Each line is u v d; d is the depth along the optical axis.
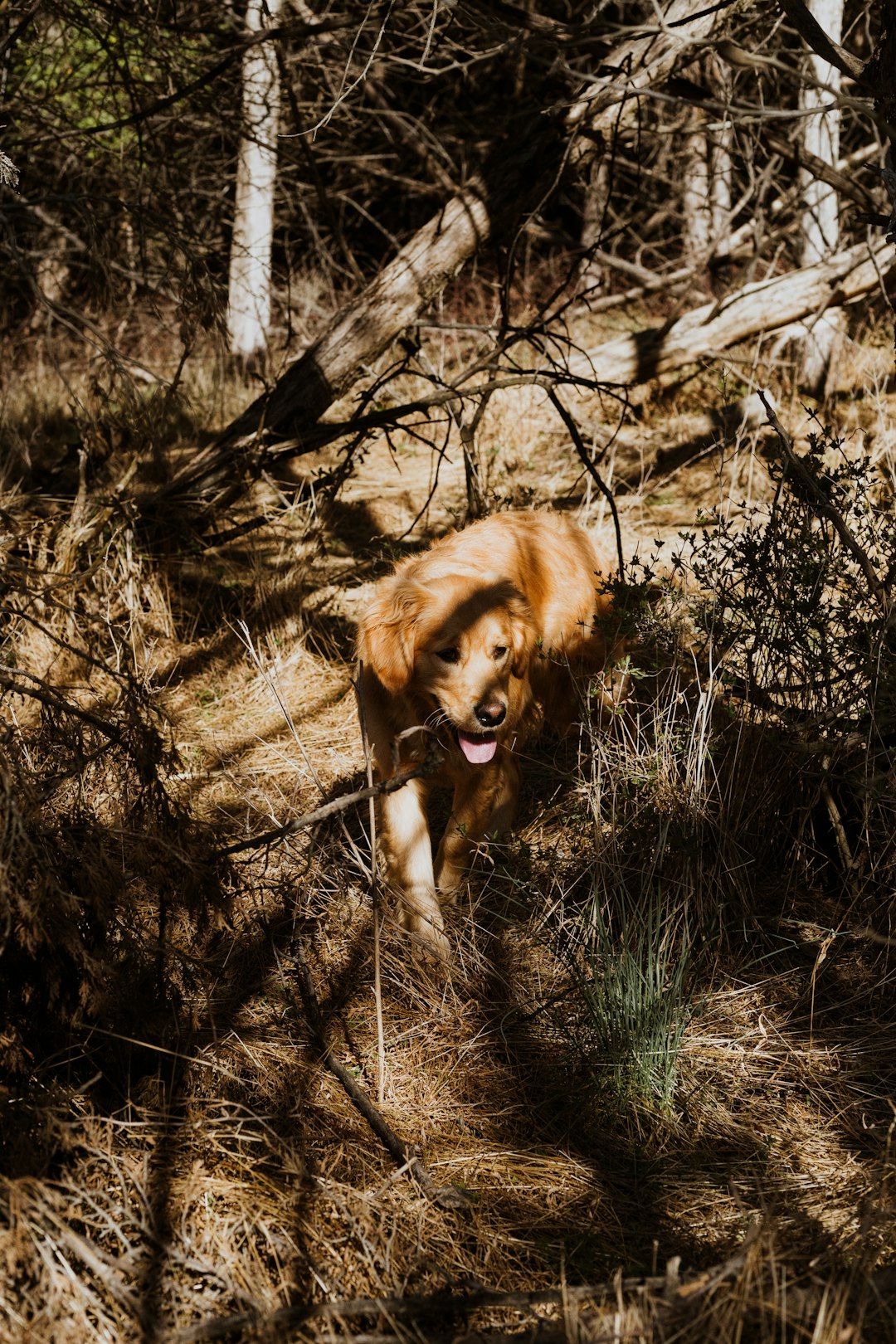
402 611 3.97
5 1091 2.72
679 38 3.64
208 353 11.55
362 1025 3.52
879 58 3.58
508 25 5.54
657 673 4.31
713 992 3.59
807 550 4.00
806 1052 3.38
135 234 7.70
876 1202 2.79
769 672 4.34
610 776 3.93
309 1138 3.02
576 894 3.96
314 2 9.58
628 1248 2.77
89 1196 2.52
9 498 6.49
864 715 3.76
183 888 3.07
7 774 2.76
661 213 14.16
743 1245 2.58
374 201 15.38
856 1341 2.24
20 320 13.34
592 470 5.55
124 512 6.23
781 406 8.87
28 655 5.43
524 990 3.63
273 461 6.64
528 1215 2.86
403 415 6.34
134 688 3.38
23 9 6.80
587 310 12.77
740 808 3.96
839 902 3.92
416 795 4.07
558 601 4.56
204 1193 2.67
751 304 8.80
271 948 3.77
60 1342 2.27
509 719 4.11
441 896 4.11
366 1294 2.55
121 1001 3.04
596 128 6.42
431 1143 3.08
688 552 6.60
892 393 9.41
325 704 5.48
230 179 11.35
